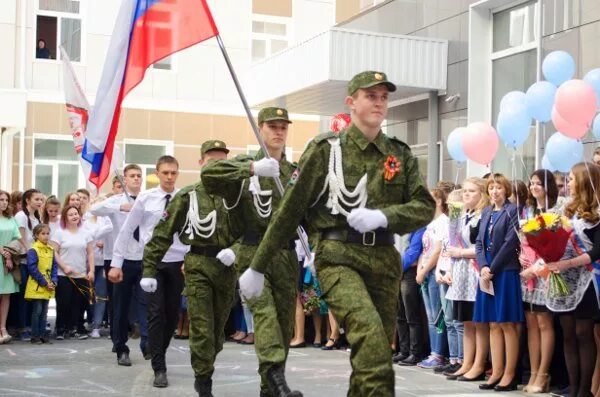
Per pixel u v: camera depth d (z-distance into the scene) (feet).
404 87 45.39
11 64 66.64
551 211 25.46
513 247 26.50
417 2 48.62
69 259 40.93
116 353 33.83
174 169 30.19
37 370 30.99
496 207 27.40
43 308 39.34
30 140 67.51
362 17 55.16
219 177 21.31
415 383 28.17
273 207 21.94
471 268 28.45
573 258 23.76
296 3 75.10
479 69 43.80
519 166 40.34
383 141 16.31
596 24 35.60
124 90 26.86
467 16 44.09
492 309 26.81
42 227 39.40
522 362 28.37
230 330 42.34
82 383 28.17
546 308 25.93
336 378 29.27
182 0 24.57
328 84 45.21
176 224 24.67
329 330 37.70
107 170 27.78
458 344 29.99
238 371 31.01
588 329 24.18
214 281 23.59
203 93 72.18
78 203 41.70
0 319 39.50
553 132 36.76
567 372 26.84
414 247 32.04
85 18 69.10
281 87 49.44
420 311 32.45
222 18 72.84
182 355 35.27
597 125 28.50
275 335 19.93
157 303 27.58
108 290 39.96
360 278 15.74
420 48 45.14
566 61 29.63
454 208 28.96
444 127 45.85
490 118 43.75
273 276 21.12
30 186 67.41
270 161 20.97
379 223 15.05
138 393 26.35
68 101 37.60
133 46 26.30
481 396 25.79
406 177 16.20
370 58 44.47
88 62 69.05
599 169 24.14
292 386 27.71
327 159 16.12
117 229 34.91
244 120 73.15
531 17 41.14
